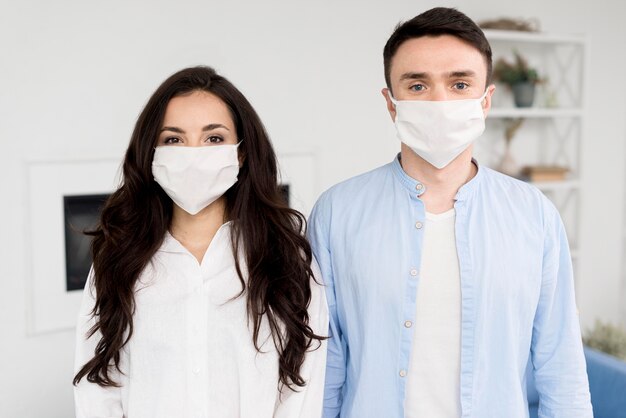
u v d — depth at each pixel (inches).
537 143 144.6
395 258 50.1
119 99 103.1
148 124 51.3
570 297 52.1
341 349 54.8
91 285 54.5
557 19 141.3
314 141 118.7
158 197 53.0
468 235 49.6
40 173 98.9
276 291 51.6
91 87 101.1
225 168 50.8
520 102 133.4
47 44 97.7
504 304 49.4
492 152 140.5
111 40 101.7
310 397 52.7
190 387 50.2
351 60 120.5
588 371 94.7
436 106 47.6
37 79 97.6
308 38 116.3
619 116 150.3
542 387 53.2
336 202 53.7
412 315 49.3
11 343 100.6
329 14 117.6
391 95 51.4
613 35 147.5
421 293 49.7
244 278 52.3
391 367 49.9
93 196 103.2
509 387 49.7
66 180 100.7
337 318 54.4
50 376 104.0
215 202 54.2
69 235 102.7
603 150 149.6
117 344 51.1
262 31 112.5
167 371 50.4
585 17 144.0
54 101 99.0
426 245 50.4
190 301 51.3
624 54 149.1
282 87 115.1
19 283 99.9
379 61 123.3
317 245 54.4
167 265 52.2
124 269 51.3
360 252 51.1
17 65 96.1
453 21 47.5
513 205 51.3
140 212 52.8
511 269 49.4
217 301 51.3
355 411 51.4
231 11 109.8
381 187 53.0
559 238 51.9
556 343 52.2
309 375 52.8
